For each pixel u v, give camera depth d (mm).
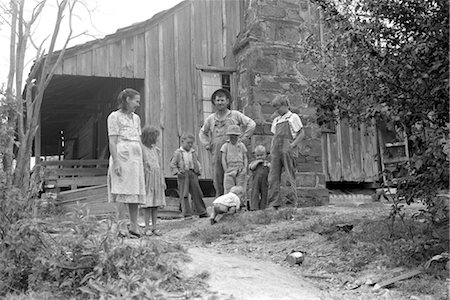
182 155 9641
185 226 8242
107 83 15727
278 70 12609
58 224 4840
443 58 5480
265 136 12242
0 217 4730
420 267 5039
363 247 5797
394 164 5926
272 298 4340
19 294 4230
